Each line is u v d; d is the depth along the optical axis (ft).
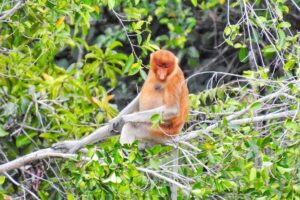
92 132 43.01
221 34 59.41
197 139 39.32
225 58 57.93
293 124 36.19
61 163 43.21
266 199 35.96
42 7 43.50
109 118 45.50
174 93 40.91
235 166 36.47
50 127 45.83
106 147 36.19
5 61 44.45
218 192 36.09
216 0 54.95
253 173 35.40
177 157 37.78
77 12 41.57
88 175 35.53
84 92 45.55
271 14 40.40
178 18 57.00
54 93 45.57
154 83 41.47
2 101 46.68
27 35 43.98
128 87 58.03
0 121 45.93
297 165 36.45
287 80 38.68
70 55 60.39
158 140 40.81
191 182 37.58
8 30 45.50
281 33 39.27
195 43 60.44
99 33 60.44
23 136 44.14
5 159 43.93
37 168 42.52
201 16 59.77
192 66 57.72
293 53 39.88
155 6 59.41
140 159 35.86
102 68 49.96
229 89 40.78
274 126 40.24
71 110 45.55
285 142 38.45
